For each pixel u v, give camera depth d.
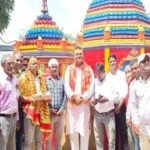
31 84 6.47
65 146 7.78
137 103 5.32
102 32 15.12
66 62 15.50
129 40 14.91
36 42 15.38
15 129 6.18
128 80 6.98
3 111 5.92
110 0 15.70
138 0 16.17
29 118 6.38
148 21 16.28
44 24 15.77
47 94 6.52
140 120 5.15
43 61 15.16
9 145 6.15
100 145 7.07
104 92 6.91
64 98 7.04
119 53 14.86
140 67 5.14
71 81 7.04
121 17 15.29
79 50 7.13
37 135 6.72
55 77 7.05
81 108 7.02
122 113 7.01
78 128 7.03
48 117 6.62
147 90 5.07
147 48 15.35
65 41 15.49
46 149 6.98
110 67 7.04
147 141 5.11
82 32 16.17
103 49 14.94
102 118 6.92
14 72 6.80
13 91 6.04
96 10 16.02
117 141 7.09
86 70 7.12
